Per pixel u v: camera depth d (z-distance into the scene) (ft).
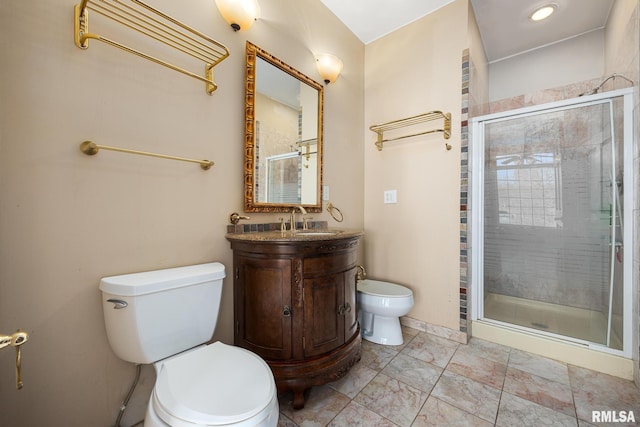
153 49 3.85
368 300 6.29
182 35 4.00
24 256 2.89
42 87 2.97
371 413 4.20
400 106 7.57
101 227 3.42
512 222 7.00
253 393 2.73
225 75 4.74
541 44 8.83
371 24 7.47
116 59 3.51
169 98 4.03
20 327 2.88
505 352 6.02
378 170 8.05
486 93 9.25
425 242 7.10
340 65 6.69
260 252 4.29
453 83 6.61
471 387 4.81
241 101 5.01
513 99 8.72
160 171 3.94
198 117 4.38
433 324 6.94
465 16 6.44
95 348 3.40
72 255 3.20
